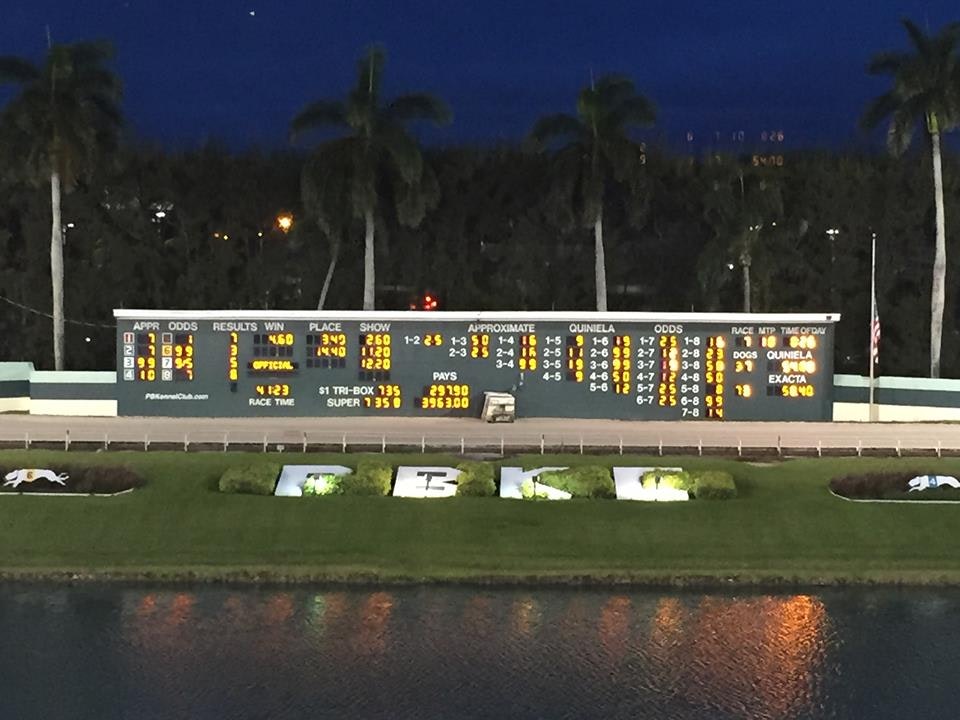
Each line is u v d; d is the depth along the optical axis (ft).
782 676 108.68
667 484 147.54
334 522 140.56
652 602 125.59
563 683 107.14
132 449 162.61
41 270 264.72
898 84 213.66
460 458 157.69
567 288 277.03
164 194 277.03
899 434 179.93
